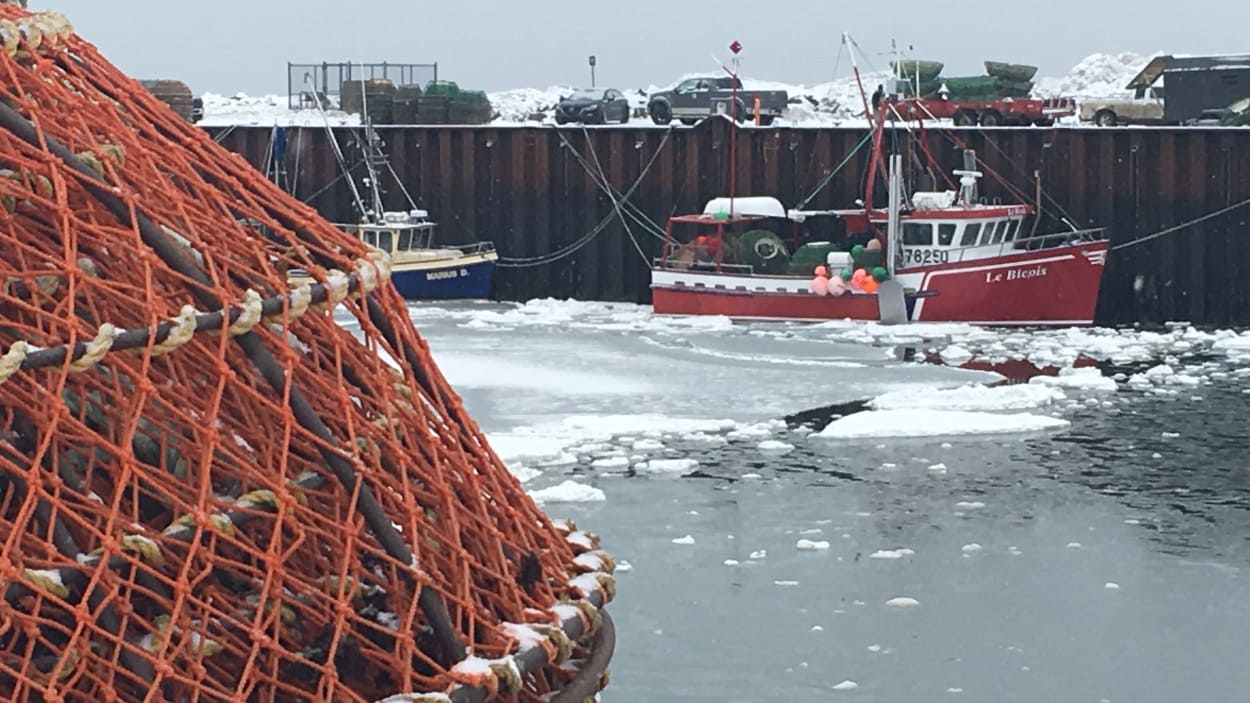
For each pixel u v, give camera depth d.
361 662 4.36
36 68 4.63
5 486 4.14
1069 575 14.22
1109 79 65.50
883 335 31.81
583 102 48.69
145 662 3.95
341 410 4.57
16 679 3.80
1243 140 35.16
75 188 4.39
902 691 11.34
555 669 4.83
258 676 4.15
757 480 18.20
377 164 40.66
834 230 37.78
